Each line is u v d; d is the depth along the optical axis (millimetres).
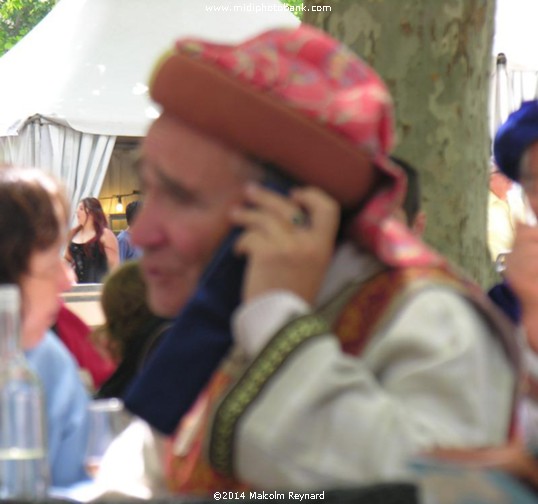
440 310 3879
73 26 35906
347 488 3268
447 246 12352
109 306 8797
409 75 12133
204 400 4246
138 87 35062
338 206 4035
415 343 3805
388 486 3248
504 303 7672
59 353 5562
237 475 3752
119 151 38969
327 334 3781
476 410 3760
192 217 4113
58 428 5129
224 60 4027
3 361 3848
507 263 4879
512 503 2424
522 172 6230
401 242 4164
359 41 12148
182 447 4281
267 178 4047
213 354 4012
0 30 74188
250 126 4000
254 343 3775
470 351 3807
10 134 35125
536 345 4773
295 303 3807
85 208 26891
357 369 3725
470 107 12422
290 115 3979
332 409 3646
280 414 3645
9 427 3811
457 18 12172
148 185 4223
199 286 4043
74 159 35938
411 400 3740
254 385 3705
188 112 4059
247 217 3980
